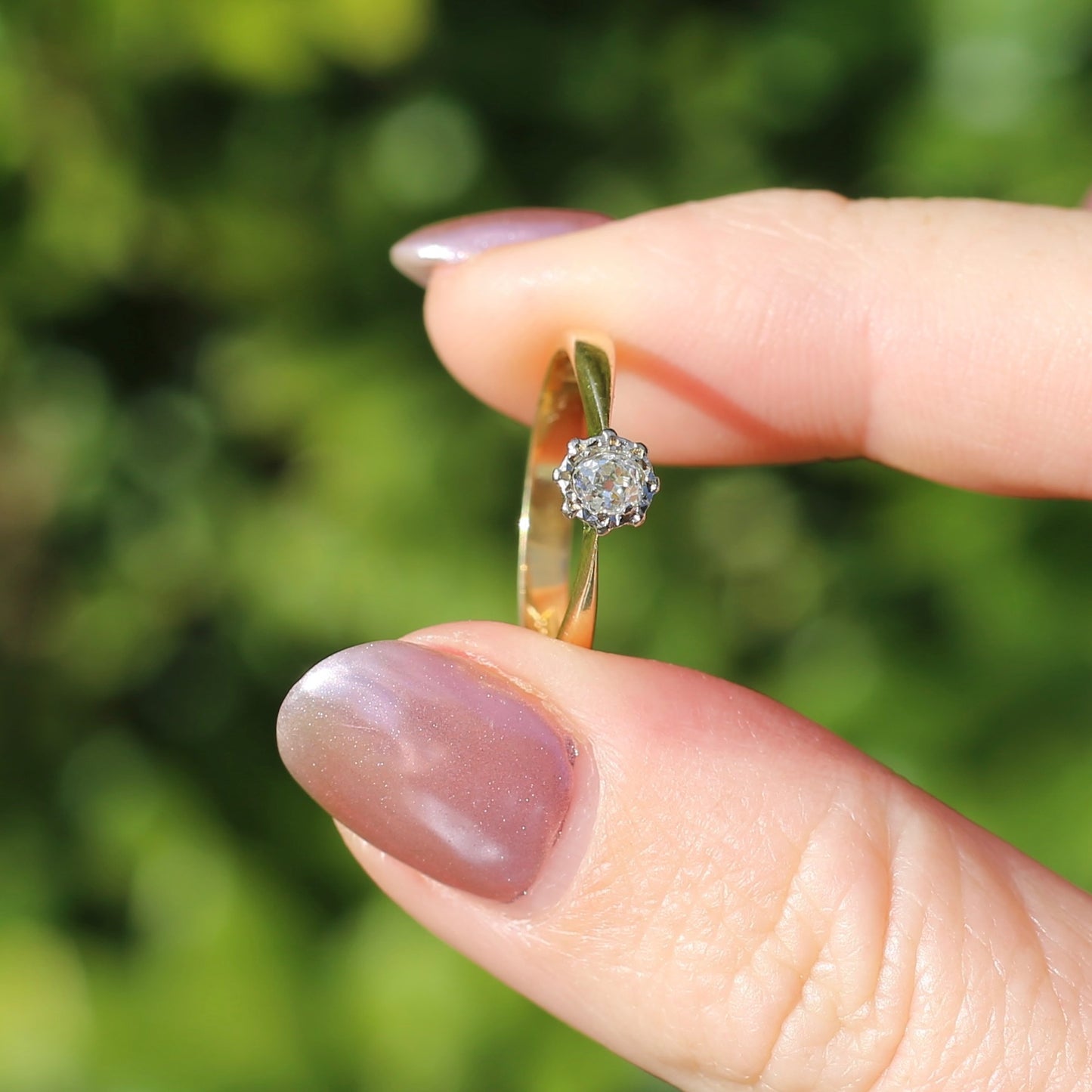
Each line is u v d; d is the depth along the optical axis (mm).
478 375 203
